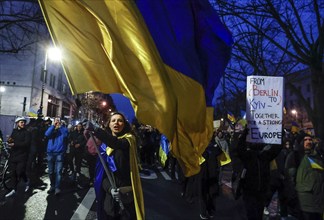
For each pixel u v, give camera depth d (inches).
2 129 792.3
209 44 176.9
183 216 277.3
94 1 134.7
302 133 322.7
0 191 328.8
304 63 566.6
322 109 569.3
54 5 134.6
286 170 232.5
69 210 274.8
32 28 768.3
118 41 134.7
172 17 165.6
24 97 1280.8
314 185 212.7
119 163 141.6
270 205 334.0
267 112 202.1
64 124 351.6
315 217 213.5
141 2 159.8
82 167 550.6
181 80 159.2
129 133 153.3
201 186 273.6
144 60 135.0
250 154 206.5
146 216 272.4
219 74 179.5
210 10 172.7
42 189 353.7
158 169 596.1
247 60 659.4
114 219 140.6
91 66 135.8
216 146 293.1
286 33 556.7
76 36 135.7
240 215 288.2
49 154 336.5
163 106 134.4
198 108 162.4
